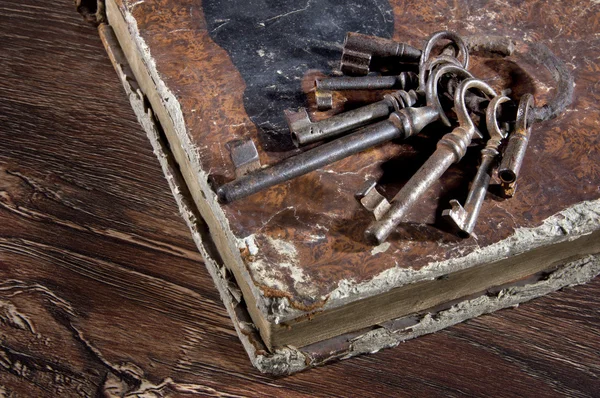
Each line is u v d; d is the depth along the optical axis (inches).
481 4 26.0
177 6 25.1
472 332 23.7
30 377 22.3
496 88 24.4
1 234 24.2
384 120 22.8
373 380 22.9
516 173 22.1
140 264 24.1
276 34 24.9
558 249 23.2
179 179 24.8
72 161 25.6
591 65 25.1
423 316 23.2
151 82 24.6
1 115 26.2
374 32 25.1
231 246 22.0
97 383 22.4
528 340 23.7
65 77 27.1
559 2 26.2
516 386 23.0
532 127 23.8
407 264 21.7
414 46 24.9
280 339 22.0
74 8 28.4
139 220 24.8
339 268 21.5
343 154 22.3
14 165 25.4
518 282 23.7
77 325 23.0
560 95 23.9
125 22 25.3
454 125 23.3
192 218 24.1
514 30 25.5
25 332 22.8
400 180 22.7
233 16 25.1
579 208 22.7
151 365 22.7
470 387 23.0
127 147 26.1
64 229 24.5
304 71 24.2
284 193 22.3
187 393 22.5
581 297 24.4
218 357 23.0
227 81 23.9
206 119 23.3
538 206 22.6
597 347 23.7
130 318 23.3
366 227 22.0
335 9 25.4
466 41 24.5
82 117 26.5
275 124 23.3
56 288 23.5
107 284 23.7
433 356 23.3
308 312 21.2
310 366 22.9
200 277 24.1
